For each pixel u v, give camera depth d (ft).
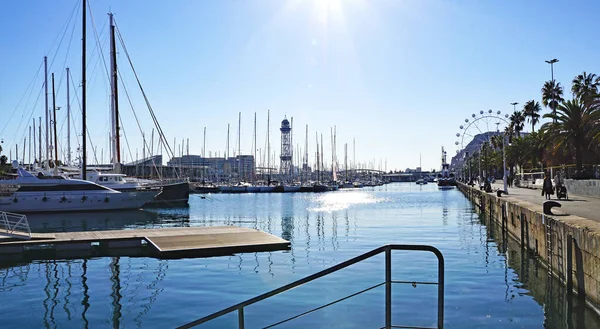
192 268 74.84
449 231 124.88
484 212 187.42
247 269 73.46
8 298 58.08
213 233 106.52
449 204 253.85
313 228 136.87
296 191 451.12
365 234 119.55
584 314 48.73
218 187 432.66
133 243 99.76
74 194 189.47
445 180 614.75
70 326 47.24
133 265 78.74
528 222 89.04
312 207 242.99
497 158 422.82
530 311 49.85
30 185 184.96
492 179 435.94
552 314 48.78
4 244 91.35
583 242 52.95
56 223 160.04
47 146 228.43
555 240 65.46
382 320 47.52
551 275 67.10
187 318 49.34
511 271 70.03
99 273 72.79
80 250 95.04
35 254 91.81
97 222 164.14
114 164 219.61
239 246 89.92
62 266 79.41
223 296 57.57
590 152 183.32
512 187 281.95
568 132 178.19
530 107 349.00
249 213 204.23
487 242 102.42
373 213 193.77
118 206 196.85
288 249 93.15
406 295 56.39
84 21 184.14
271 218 177.78
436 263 75.72
